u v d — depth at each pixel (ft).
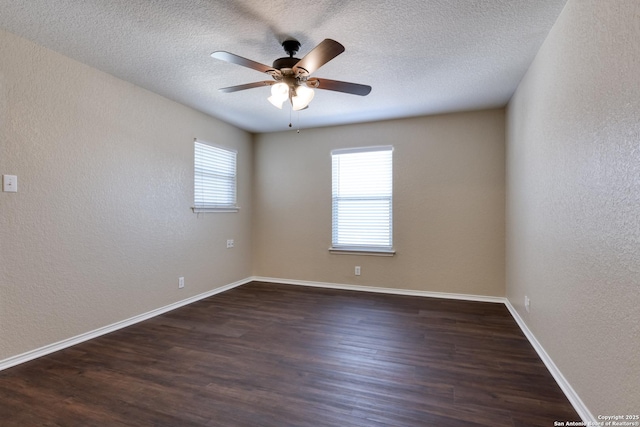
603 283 4.78
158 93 10.89
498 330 9.43
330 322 10.20
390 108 12.25
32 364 7.34
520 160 9.71
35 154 7.64
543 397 6.01
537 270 7.95
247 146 15.97
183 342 8.66
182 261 12.07
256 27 6.92
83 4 6.12
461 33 7.13
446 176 13.00
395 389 6.32
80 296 8.66
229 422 5.33
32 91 7.55
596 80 4.98
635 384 3.99
